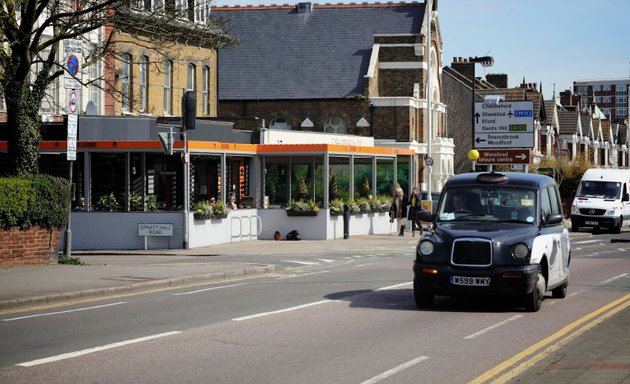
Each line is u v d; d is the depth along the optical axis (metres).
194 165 35.12
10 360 10.98
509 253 15.62
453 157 73.56
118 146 33.75
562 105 120.44
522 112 50.25
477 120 51.00
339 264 27.58
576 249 35.00
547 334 13.46
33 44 24.39
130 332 13.26
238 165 38.97
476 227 16.28
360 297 17.91
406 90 64.88
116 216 33.94
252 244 36.66
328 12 68.00
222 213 36.09
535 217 16.66
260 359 11.19
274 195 40.16
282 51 66.25
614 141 126.44
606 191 49.91
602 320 14.67
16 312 15.83
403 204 43.03
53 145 33.88
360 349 11.98
